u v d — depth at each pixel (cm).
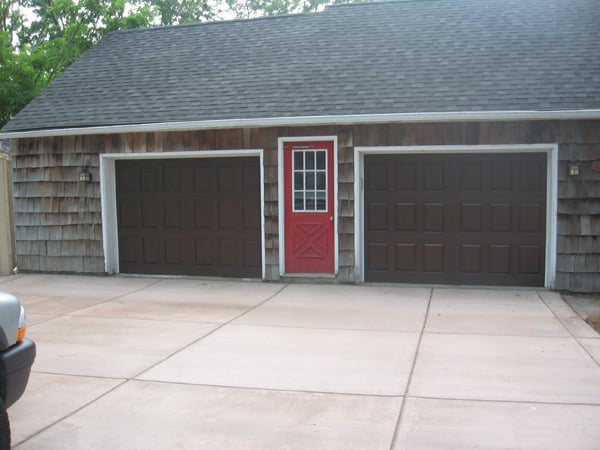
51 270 1072
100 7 2128
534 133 856
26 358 380
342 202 927
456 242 915
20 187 1077
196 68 1108
